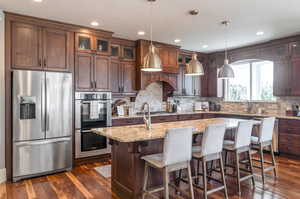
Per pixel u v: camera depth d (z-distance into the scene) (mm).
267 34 4582
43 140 3568
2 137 3320
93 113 4223
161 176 2863
